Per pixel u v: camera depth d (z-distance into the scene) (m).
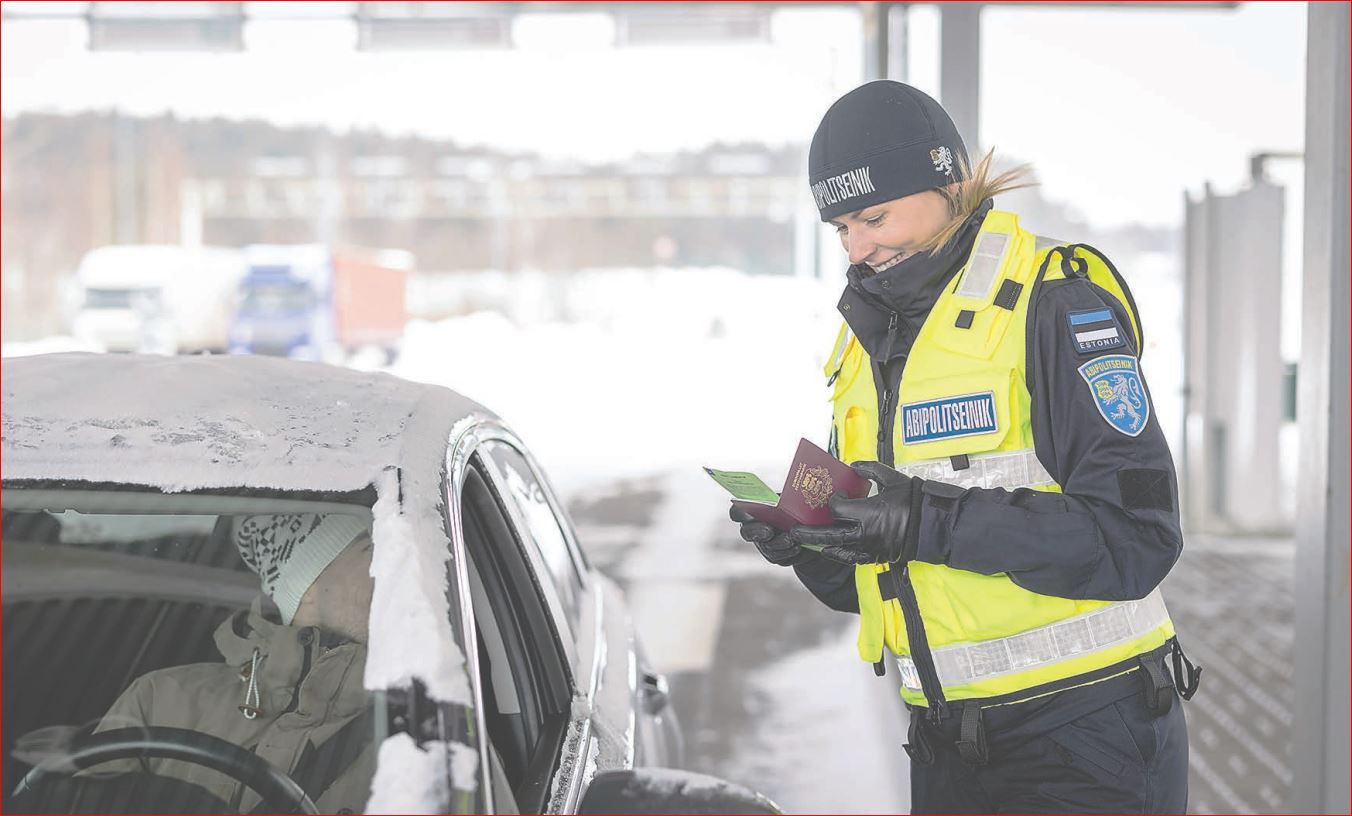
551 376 29.22
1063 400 1.77
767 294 60.91
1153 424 1.76
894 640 1.96
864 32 6.29
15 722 1.73
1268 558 8.86
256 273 30.06
